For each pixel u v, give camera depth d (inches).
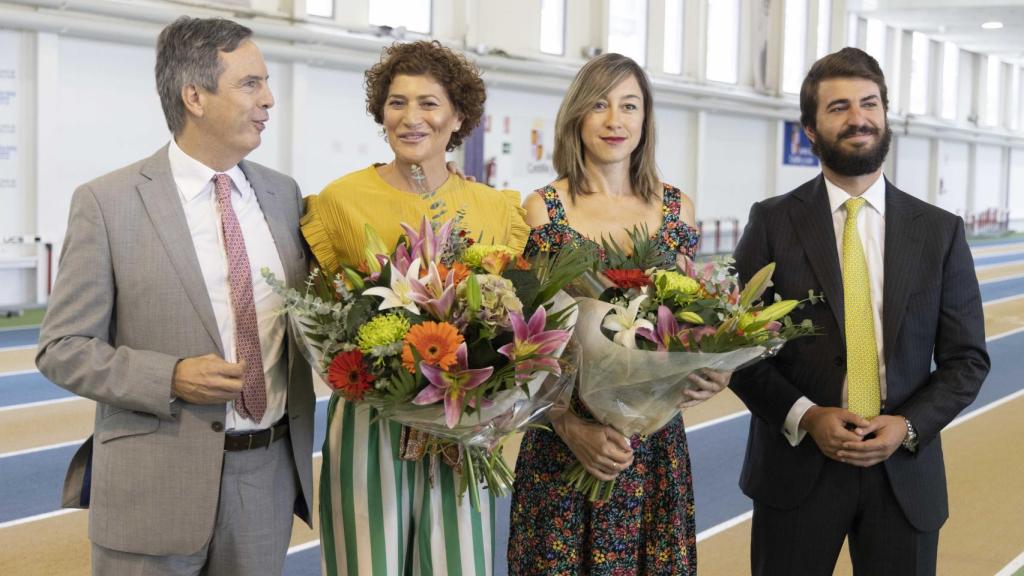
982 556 172.9
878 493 101.0
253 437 89.5
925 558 102.0
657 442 102.8
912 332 100.7
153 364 82.7
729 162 786.8
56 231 412.8
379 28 510.6
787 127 840.9
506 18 586.2
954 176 1119.0
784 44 829.8
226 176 90.5
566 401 93.3
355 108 516.7
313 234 95.7
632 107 104.8
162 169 88.8
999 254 887.7
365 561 92.3
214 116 86.3
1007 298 566.6
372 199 95.7
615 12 669.9
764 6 797.9
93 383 82.5
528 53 604.1
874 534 102.0
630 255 100.7
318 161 503.8
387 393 79.7
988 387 325.7
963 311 102.1
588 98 103.8
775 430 105.6
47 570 157.4
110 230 85.3
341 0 499.2
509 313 78.7
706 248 765.3
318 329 81.2
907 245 101.7
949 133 1058.7
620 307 89.6
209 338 86.8
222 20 87.8
